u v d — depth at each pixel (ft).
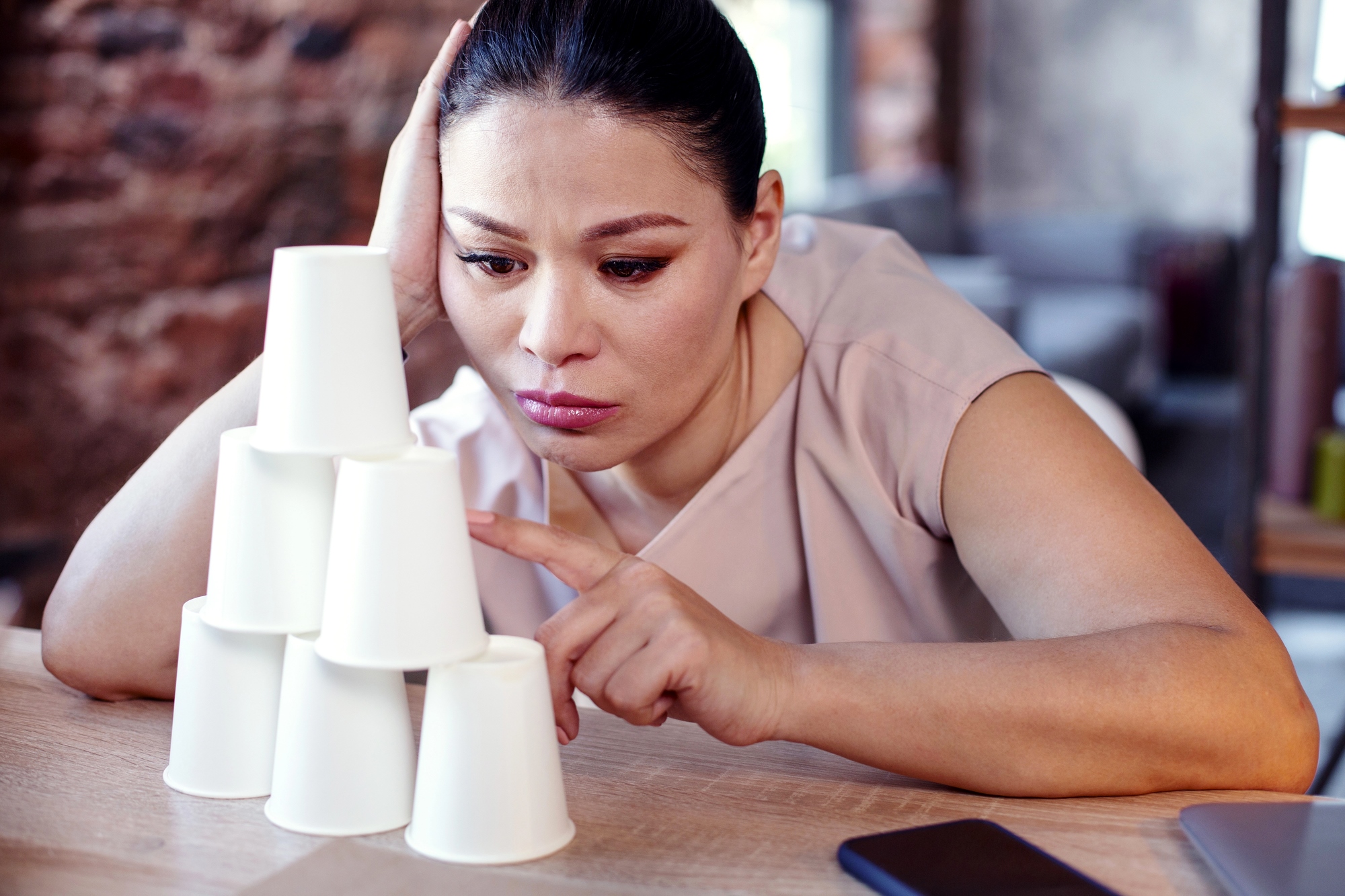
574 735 2.35
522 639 2.16
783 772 2.43
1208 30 19.70
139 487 2.95
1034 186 21.22
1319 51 5.63
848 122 19.34
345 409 2.06
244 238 8.84
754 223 2.96
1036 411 2.85
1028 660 2.36
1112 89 20.43
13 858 2.03
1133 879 1.98
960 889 1.86
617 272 2.55
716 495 3.22
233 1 8.52
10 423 7.99
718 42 2.57
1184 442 16.06
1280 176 5.71
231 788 2.27
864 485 3.09
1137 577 2.59
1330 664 9.15
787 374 3.24
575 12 2.43
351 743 2.12
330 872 1.97
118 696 2.87
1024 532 2.74
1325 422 6.53
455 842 2.02
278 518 2.18
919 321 3.10
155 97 8.28
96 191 8.15
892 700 2.31
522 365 2.65
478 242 2.56
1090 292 17.95
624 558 2.36
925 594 3.20
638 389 2.63
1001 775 2.31
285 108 8.91
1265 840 2.02
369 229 9.57
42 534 8.12
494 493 3.59
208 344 8.68
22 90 7.82
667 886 1.94
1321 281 6.43
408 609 1.97
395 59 9.50
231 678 2.26
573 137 2.42
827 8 18.74
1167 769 2.34
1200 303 19.70
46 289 8.02
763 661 2.33
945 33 20.25
